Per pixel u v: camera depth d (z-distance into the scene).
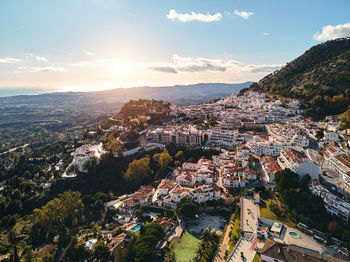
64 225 154.25
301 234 116.94
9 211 188.50
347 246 102.12
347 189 133.50
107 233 148.12
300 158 159.88
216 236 129.12
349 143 181.38
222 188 172.50
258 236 118.75
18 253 139.62
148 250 113.75
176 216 153.62
